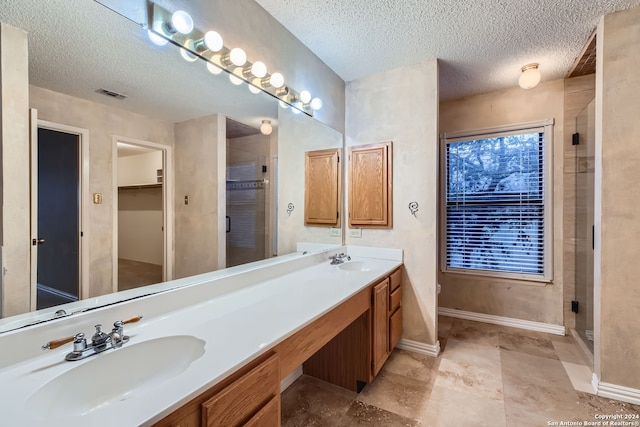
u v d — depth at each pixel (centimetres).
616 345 184
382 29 198
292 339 116
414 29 198
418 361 232
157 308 126
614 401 181
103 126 115
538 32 201
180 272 144
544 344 260
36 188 98
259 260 194
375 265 237
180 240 145
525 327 296
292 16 186
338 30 200
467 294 324
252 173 187
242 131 178
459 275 327
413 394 191
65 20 102
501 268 310
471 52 228
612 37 182
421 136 244
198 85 150
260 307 138
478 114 318
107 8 111
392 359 236
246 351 95
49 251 101
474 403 181
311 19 188
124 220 122
